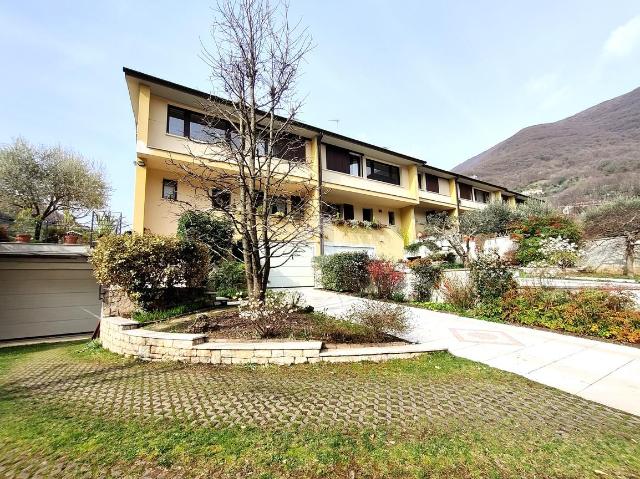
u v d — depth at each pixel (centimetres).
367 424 314
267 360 516
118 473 247
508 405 358
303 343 527
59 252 1173
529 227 1369
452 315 859
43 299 1238
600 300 668
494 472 242
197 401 375
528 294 776
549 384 420
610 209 1505
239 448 273
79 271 1312
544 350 564
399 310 653
